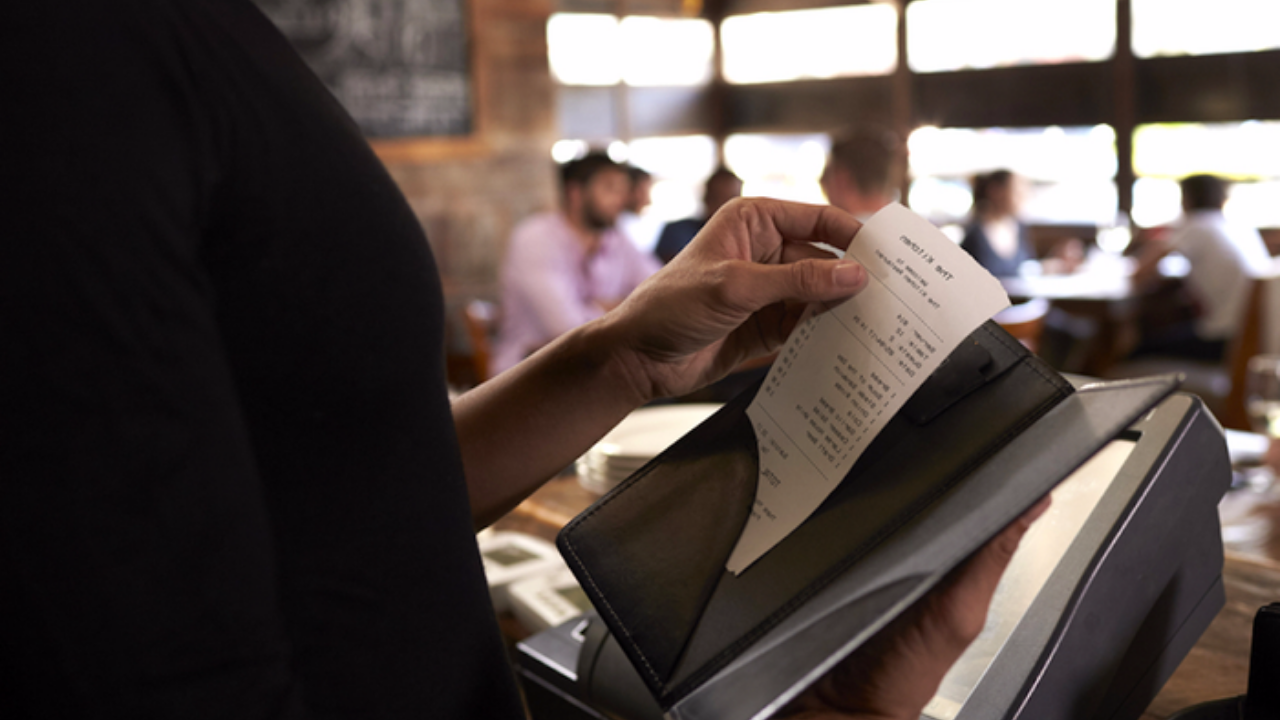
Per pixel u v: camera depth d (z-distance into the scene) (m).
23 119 0.31
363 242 0.40
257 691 0.35
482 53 5.59
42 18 0.32
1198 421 0.60
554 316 3.20
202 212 0.35
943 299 0.50
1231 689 0.66
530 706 0.78
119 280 0.32
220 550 0.34
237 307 0.37
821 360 0.54
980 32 6.72
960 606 0.44
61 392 0.31
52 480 0.31
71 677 0.32
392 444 0.42
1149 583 0.58
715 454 0.56
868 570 0.43
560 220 3.31
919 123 7.09
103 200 0.31
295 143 0.38
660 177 7.82
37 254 0.30
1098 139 6.40
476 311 3.31
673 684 0.48
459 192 5.61
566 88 7.21
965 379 0.49
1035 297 4.55
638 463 1.09
